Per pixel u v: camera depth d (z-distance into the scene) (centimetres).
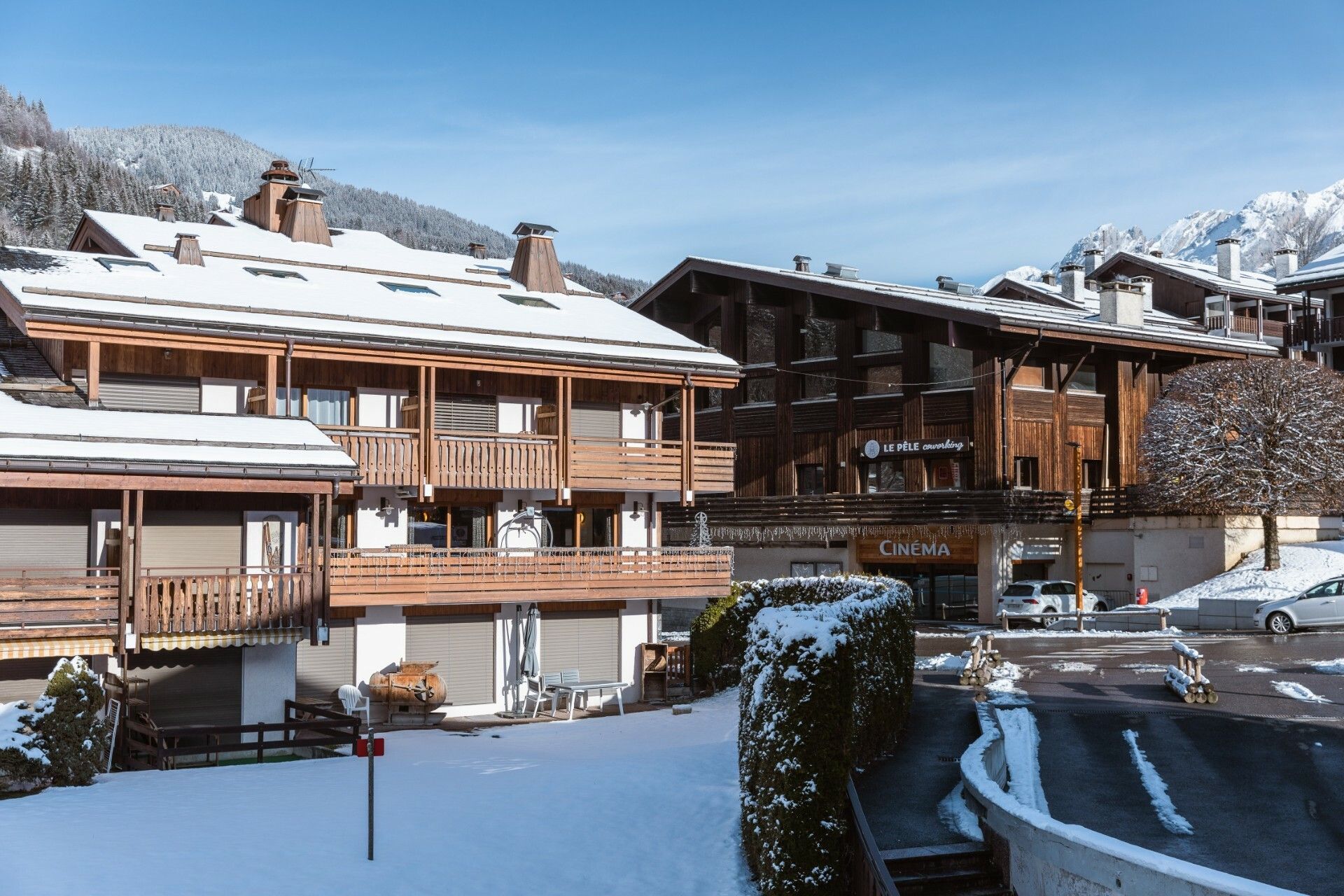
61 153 15662
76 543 2497
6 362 2825
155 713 2525
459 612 3103
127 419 2477
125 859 1538
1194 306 6344
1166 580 4688
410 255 3938
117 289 2738
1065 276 6625
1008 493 4603
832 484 5200
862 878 1348
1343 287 5838
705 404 5734
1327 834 1495
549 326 3284
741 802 1686
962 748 2133
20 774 1928
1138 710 2433
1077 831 1262
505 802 1894
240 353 2767
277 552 2714
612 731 2703
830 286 4988
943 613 4909
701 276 5538
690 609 5081
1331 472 4325
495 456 3058
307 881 1502
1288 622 3906
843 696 1444
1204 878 1070
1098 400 5066
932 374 4947
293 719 2623
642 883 1525
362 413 3044
